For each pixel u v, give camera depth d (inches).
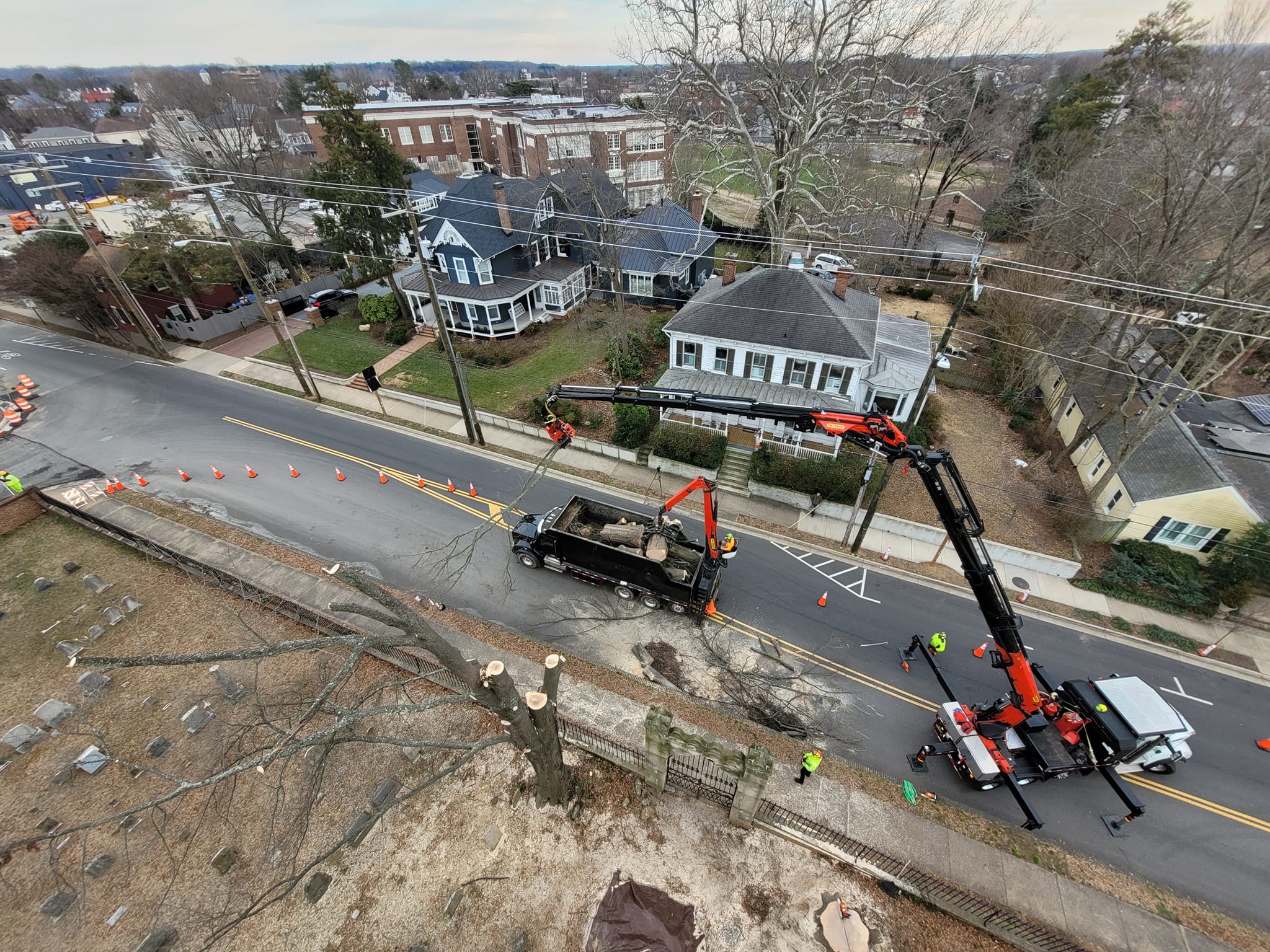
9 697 542.9
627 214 1521.9
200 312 1336.1
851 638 640.4
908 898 412.5
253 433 987.3
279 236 1534.2
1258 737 553.6
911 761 519.8
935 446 957.2
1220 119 666.8
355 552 733.3
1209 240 729.0
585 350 1223.5
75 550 716.7
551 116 1828.2
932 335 1263.5
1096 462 861.8
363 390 1114.1
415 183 1652.3
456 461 924.0
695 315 927.7
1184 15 1360.7
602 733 511.8
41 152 2509.8
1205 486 690.8
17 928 391.5
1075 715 488.4
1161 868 449.4
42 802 459.8
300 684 547.8
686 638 631.2
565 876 417.7
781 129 1317.7
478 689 325.4
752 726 533.6
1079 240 985.5
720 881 417.1
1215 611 674.2
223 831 443.2
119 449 936.9
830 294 906.7
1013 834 462.9
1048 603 695.1
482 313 1253.1
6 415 1007.6
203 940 384.5
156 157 2800.2
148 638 595.5
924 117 1576.0
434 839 438.3
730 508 828.0
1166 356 778.8
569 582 700.0
